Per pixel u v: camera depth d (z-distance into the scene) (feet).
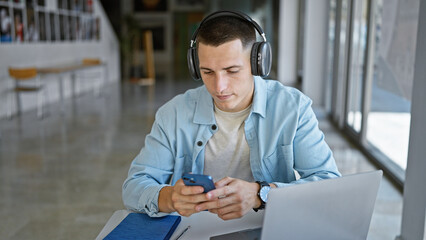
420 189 7.66
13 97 23.81
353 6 17.10
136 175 4.69
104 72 40.52
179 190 3.79
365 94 15.11
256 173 4.70
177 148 4.75
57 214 10.53
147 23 71.05
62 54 31.09
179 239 3.93
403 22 10.91
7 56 23.34
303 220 3.19
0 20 22.59
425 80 7.43
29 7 25.91
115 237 3.82
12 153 15.92
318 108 24.20
